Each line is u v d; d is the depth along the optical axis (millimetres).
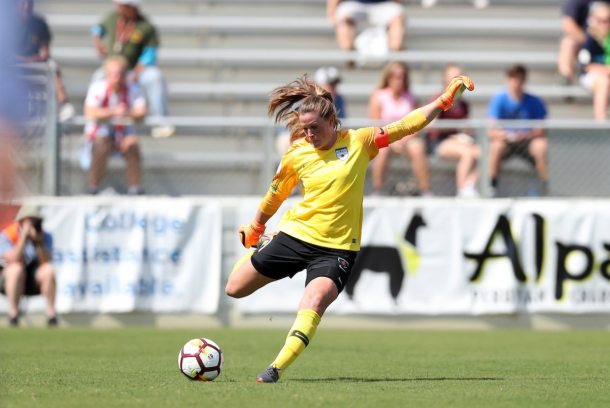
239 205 39938
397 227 39656
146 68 45719
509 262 39500
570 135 40812
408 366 23703
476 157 40844
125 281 39344
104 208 39469
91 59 51938
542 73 52688
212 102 50688
